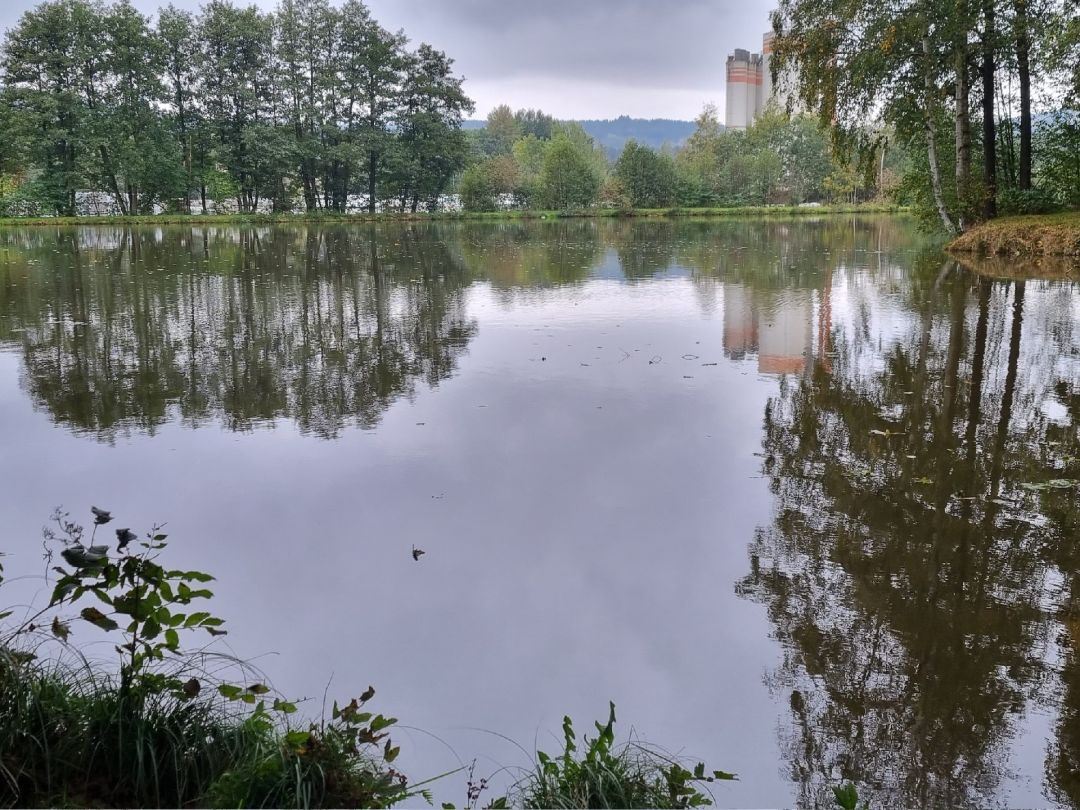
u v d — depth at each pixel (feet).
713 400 22.07
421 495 15.53
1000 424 19.76
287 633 10.81
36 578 11.96
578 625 11.10
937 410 21.03
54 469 16.78
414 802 7.70
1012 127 70.95
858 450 18.06
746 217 178.81
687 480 16.34
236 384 24.04
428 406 21.57
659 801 7.05
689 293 44.37
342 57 161.99
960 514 14.66
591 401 22.02
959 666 10.20
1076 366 25.34
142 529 13.94
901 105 63.26
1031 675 10.02
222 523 14.25
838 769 8.45
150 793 7.06
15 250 77.05
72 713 7.51
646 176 207.10
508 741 8.75
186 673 9.18
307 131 161.89
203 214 154.10
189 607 11.40
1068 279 45.78
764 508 14.97
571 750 7.58
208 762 7.29
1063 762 8.58
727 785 8.16
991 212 66.90
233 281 50.72
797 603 11.69
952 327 32.17
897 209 199.93
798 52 64.39
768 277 51.93
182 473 16.62
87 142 139.13
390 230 123.13
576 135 288.51
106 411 21.13
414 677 9.89
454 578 12.39
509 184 204.23
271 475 16.52
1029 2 57.52
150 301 41.32
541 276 54.13
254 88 154.81
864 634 10.93
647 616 11.35
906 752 8.72
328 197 169.99
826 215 184.44
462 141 174.29
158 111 149.69
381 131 165.78
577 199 199.00
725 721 9.18
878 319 34.55
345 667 10.05
